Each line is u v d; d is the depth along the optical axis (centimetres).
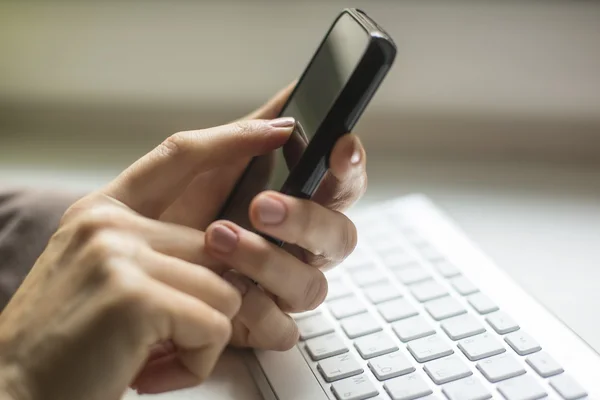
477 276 43
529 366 35
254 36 66
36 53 68
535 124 65
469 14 63
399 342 38
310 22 66
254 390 37
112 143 68
